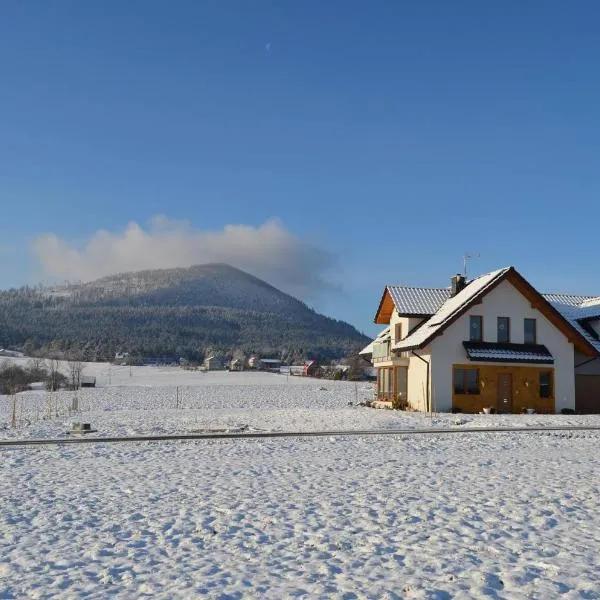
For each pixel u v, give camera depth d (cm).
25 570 812
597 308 4062
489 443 2089
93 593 720
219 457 1809
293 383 10975
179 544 925
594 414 3616
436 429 2577
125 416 3816
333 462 1686
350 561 833
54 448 2053
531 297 3666
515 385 3625
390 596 699
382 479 1420
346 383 10956
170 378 13188
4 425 3136
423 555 855
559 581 745
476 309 3634
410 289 4178
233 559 849
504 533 960
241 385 10300
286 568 809
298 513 1101
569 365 3684
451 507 1133
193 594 712
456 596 700
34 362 13338
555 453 1845
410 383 3903
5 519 1080
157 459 1788
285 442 2145
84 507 1165
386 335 4597
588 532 960
